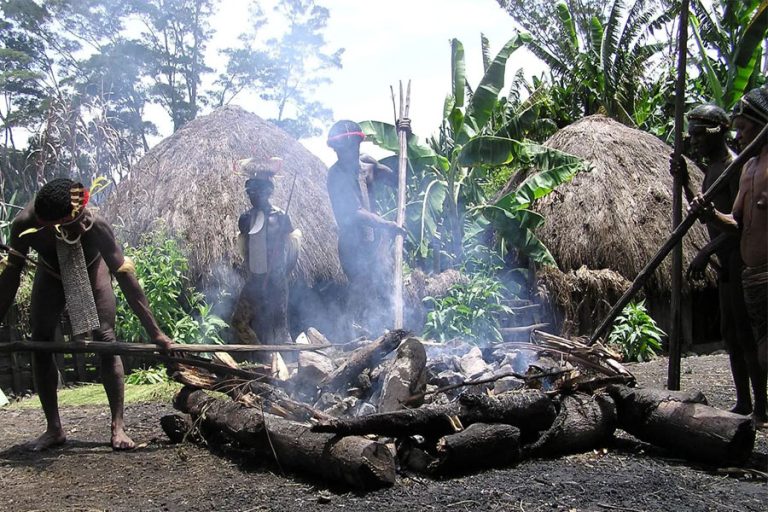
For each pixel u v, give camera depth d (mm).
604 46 15836
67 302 4691
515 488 3492
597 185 10188
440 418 3824
